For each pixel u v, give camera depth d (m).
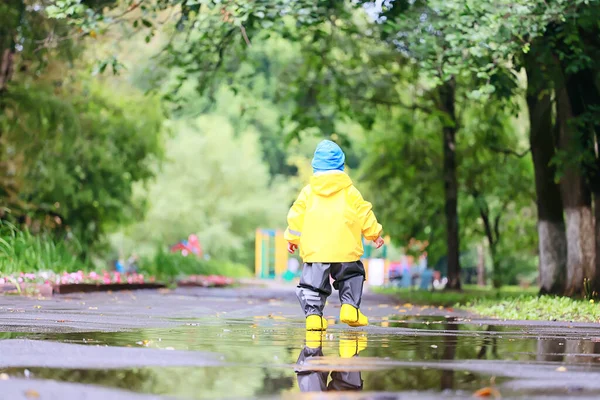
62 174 24.22
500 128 28.34
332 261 8.84
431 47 16.00
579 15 14.09
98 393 4.40
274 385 4.82
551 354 6.66
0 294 14.95
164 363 5.68
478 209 32.31
